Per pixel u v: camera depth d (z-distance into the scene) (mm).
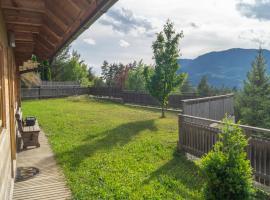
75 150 9836
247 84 30141
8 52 6457
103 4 3020
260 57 30391
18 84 15719
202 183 7035
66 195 6062
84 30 4484
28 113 19438
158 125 15844
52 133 12805
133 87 36969
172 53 19125
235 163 5141
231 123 5457
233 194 5090
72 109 23094
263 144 6547
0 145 3717
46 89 34406
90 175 7316
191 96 24203
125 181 6934
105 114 20453
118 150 10031
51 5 4156
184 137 9711
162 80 19281
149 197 6023
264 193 6367
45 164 8211
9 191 5344
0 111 4348
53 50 8109
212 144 8234
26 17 4980
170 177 7363
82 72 53812
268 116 27328
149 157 9227
